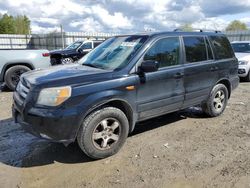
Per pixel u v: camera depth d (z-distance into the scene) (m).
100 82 3.94
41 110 3.62
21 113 3.81
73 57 14.98
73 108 3.69
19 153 4.32
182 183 3.46
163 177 3.60
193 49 5.22
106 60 4.63
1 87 9.77
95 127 3.91
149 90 4.46
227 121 5.73
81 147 3.90
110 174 3.69
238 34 29.03
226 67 5.85
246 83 10.57
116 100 4.10
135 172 3.72
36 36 38.75
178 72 4.84
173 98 4.86
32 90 3.73
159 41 4.68
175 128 5.32
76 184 3.48
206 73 5.38
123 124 4.18
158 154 4.23
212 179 3.55
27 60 9.10
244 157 4.13
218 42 5.82
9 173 3.74
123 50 4.63
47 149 4.45
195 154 4.23
